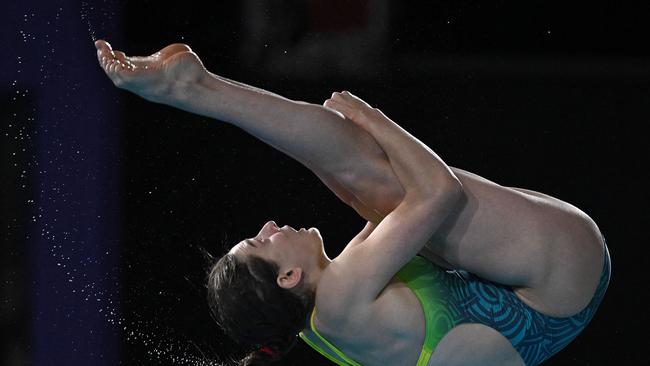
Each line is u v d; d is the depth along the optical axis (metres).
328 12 17.72
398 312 8.39
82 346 14.02
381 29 17.89
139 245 14.83
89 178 15.12
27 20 15.33
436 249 8.59
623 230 15.00
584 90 17.39
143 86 7.83
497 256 8.39
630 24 18.53
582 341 13.62
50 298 14.25
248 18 17.69
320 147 8.13
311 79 17.55
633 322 13.76
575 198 15.58
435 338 8.44
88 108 15.49
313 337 8.89
